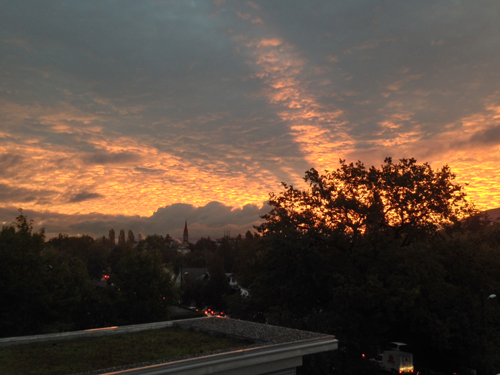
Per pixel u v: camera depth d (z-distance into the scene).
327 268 24.84
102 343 9.80
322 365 19.30
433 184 25.75
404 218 26.34
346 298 21.69
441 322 20.70
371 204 25.00
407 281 21.70
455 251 24.81
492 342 22.06
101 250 140.00
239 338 10.09
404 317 22.02
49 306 29.45
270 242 26.06
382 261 22.95
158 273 37.66
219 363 7.43
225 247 122.56
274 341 9.16
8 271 28.72
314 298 25.86
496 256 26.14
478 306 22.41
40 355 8.57
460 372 25.39
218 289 65.44
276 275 25.95
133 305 36.12
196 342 9.88
